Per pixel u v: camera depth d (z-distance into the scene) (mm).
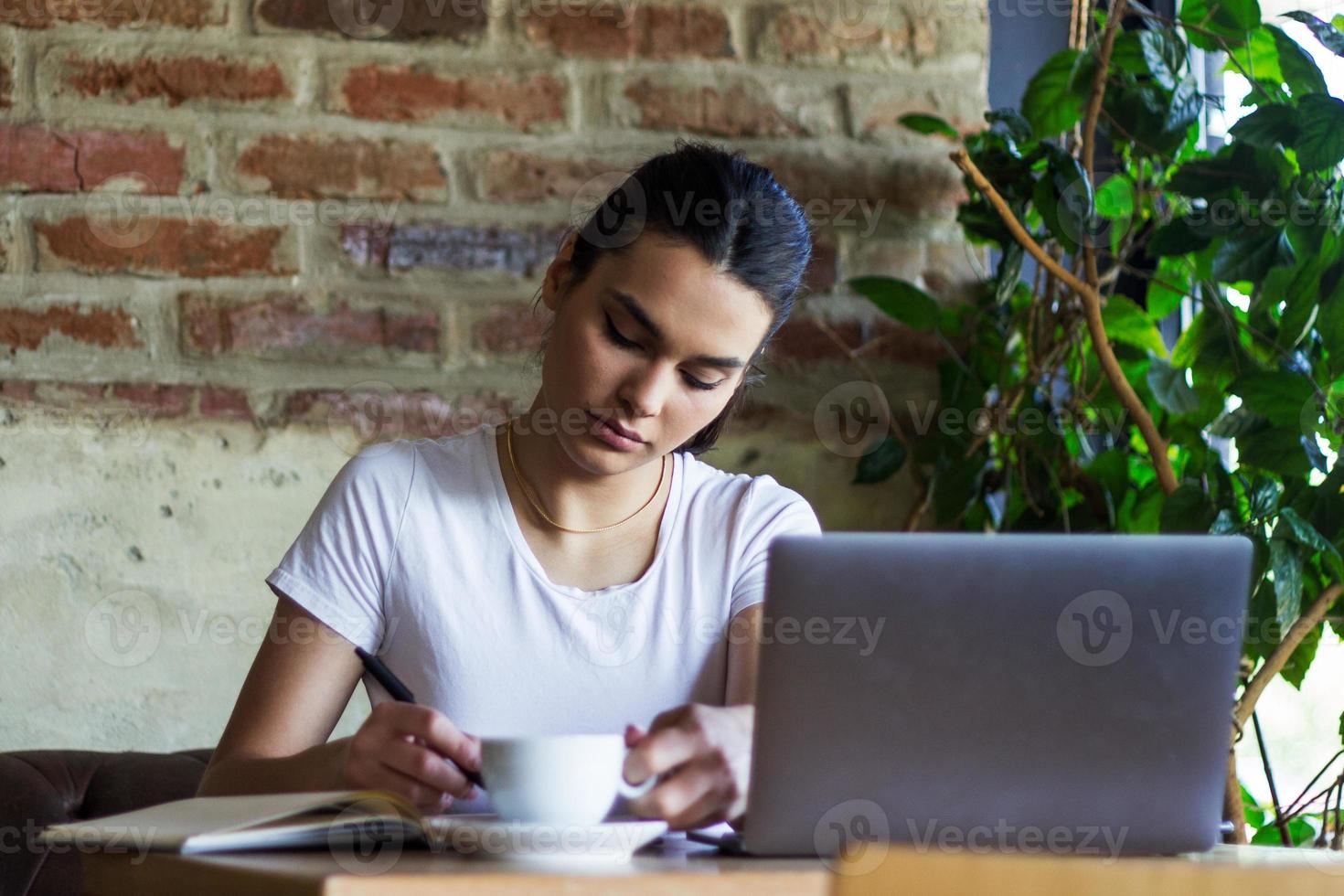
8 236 1765
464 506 1302
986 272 2008
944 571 807
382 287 1846
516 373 1866
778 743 805
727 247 1136
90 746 1727
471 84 1890
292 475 1805
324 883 628
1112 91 1842
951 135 1896
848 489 1950
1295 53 1740
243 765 1048
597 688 1279
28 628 1725
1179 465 1877
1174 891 680
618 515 1317
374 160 1854
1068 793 816
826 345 1952
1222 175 1748
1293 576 1600
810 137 1968
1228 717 824
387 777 897
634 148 1924
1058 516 1892
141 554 1761
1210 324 1787
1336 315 1661
